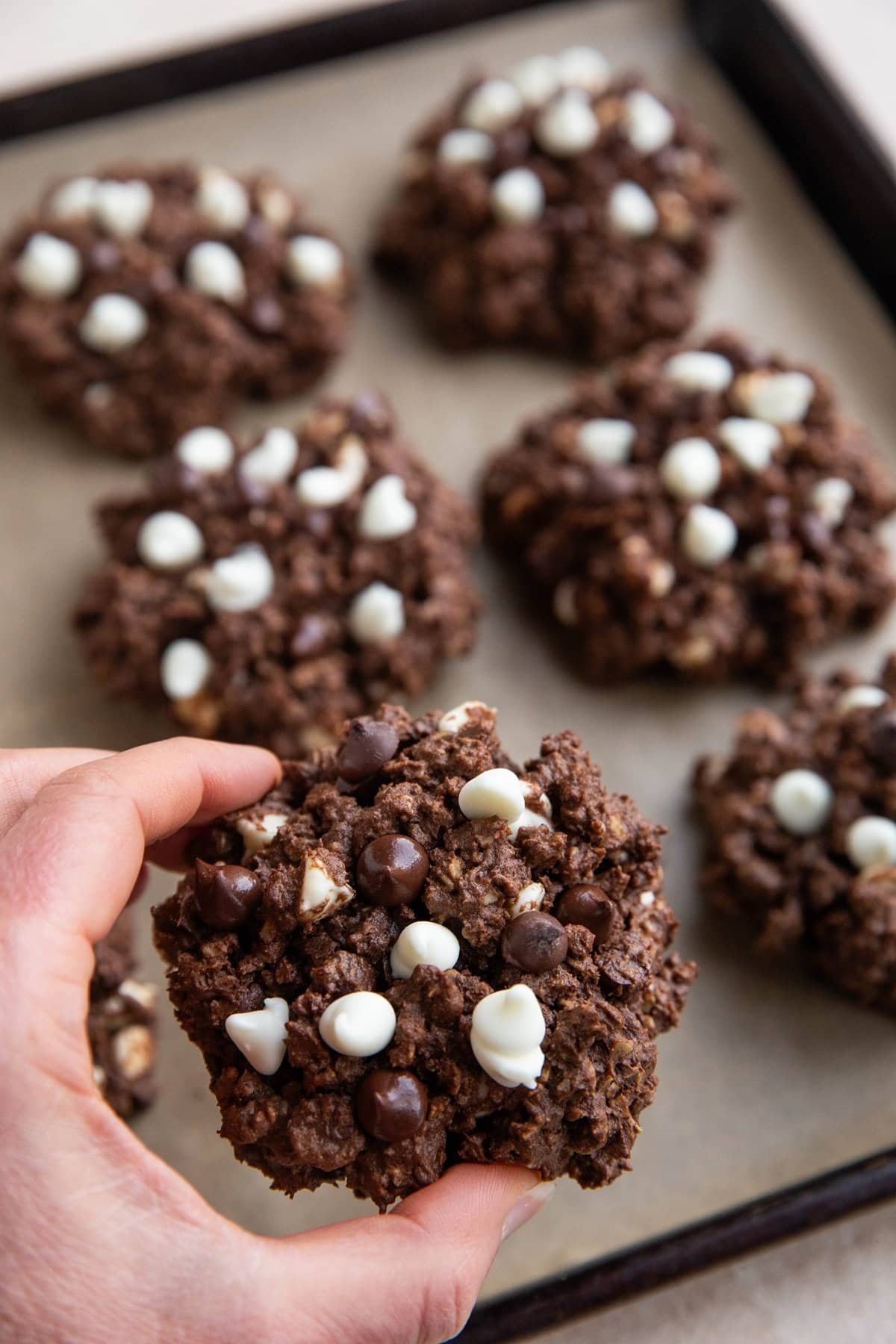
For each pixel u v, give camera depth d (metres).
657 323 0.48
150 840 0.32
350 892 0.32
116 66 0.51
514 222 0.48
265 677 0.42
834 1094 0.40
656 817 0.43
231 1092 0.31
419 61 0.52
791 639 0.43
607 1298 0.36
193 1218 0.29
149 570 0.43
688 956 0.41
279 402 0.48
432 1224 0.30
